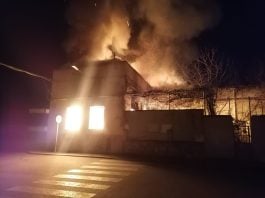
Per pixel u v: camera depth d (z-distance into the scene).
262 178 10.42
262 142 14.52
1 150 19.61
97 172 11.41
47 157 16.36
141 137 17.50
